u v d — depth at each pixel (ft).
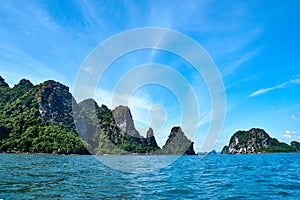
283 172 94.38
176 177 74.59
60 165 119.34
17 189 51.90
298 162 170.19
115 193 50.14
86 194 48.67
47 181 62.90
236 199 47.52
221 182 66.69
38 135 364.38
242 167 118.52
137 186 57.93
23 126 382.63
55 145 335.06
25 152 345.72
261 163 156.87
